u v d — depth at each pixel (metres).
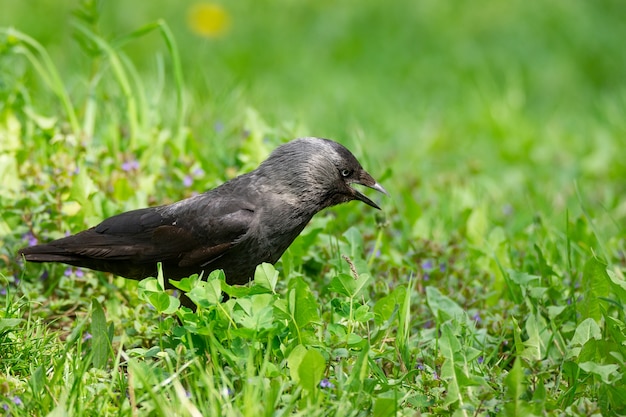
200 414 7.44
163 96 14.91
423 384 8.39
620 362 8.27
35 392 7.80
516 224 12.96
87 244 9.63
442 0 23.16
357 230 10.73
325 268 10.73
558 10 23.16
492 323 9.88
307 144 10.14
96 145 12.54
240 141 13.40
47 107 13.88
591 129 18.41
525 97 21.36
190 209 9.84
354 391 7.90
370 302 10.16
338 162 10.22
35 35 19.16
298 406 7.79
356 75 21.06
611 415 8.16
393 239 11.88
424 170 15.99
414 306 10.21
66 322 9.98
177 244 9.74
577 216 13.57
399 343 8.88
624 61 22.31
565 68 21.91
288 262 10.39
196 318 8.26
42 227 10.66
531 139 17.67
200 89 15.93
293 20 22.42
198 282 8.57
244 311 8.23
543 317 9.94
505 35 22.66
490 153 17.42
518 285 10.27
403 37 22.33
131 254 9.69
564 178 16.27
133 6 21.25
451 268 11.09
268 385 7.75
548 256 11.25
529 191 15.16
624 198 15.61
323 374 8.05
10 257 10.33
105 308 10.25
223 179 12.23
